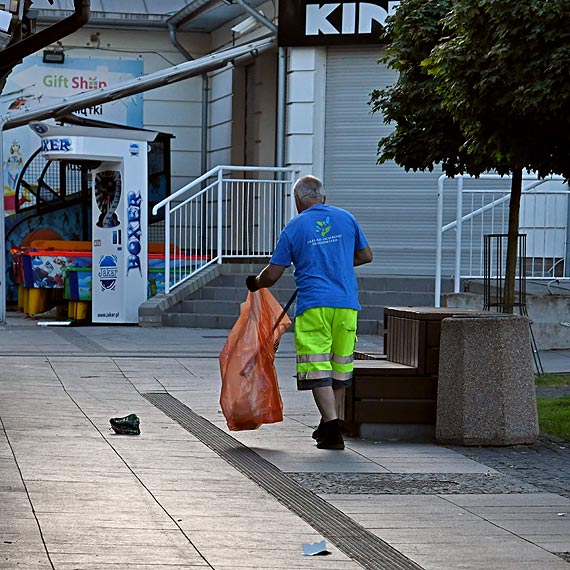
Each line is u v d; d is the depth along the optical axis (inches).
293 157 1561.3
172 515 515.8
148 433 726.5
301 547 470.3
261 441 717.3
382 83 1545.3
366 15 1525.6
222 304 1440.7
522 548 479.2
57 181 1844.2
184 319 1428.4
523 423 718.5
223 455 668.7
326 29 1537.9
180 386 934.4
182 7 1856.5
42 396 859.4
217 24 1862.7
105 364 1053.8
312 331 696.4
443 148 987.3
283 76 1572.3
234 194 1697.8
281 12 1553.9
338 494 577.9
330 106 1561.3
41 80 1870.1
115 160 1423.5
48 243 1588.3
